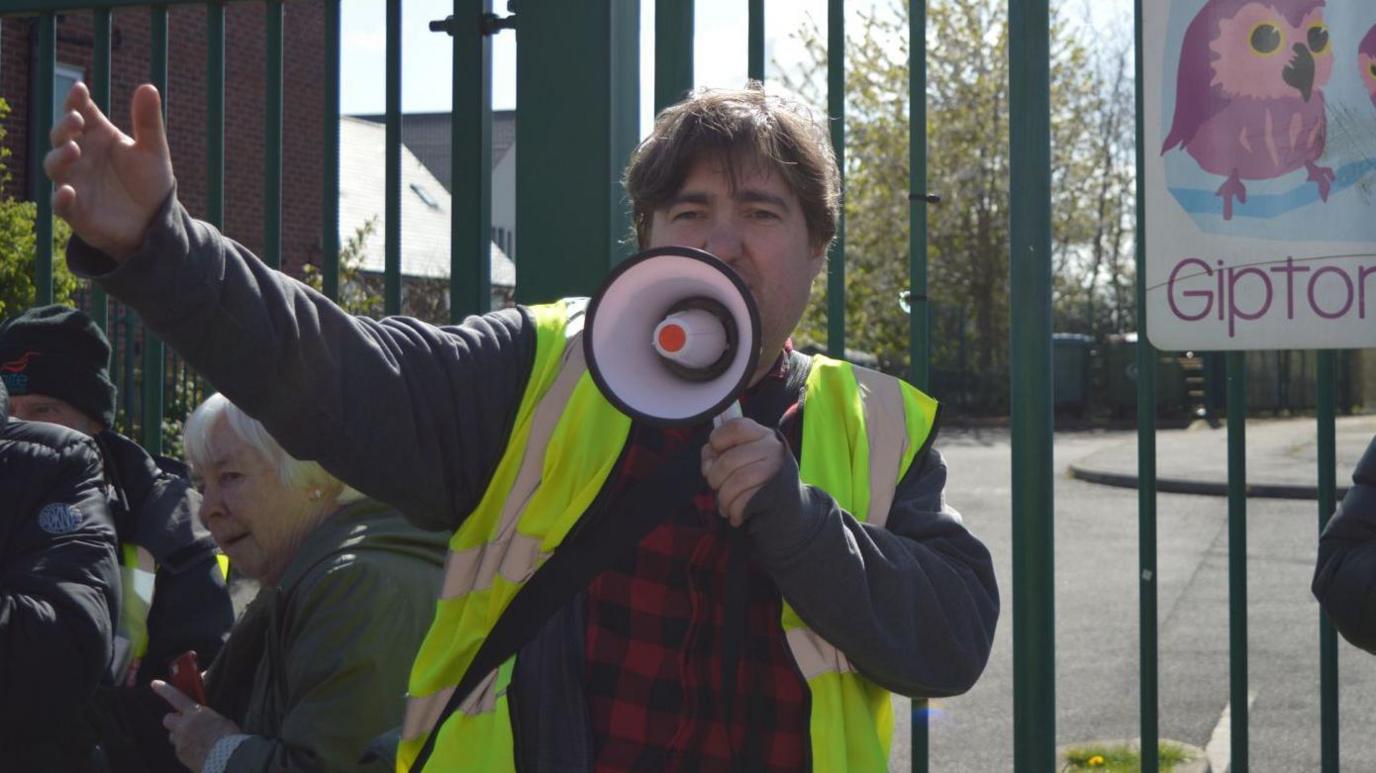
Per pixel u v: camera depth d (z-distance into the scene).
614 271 1.56
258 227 12.12
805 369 1.92
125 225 1.43
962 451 21.56
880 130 23.25
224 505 2.61
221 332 1.50
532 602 1.76
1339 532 2.38
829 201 1.84
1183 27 2.77
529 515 1.79
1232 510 2.77
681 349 1.53
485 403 1.80
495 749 1.74
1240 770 2.75
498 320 1.88
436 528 1.85
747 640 1.78
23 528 2.59
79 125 1.37
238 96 11.90
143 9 3.38
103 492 2.73
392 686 2.29
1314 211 2.71
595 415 1.81
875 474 1.87
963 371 25.91
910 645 1.72
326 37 3.15
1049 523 2.78
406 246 16.72
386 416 1.67
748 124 1.76
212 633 2.99
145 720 2.70
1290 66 2.72
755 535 1.61
